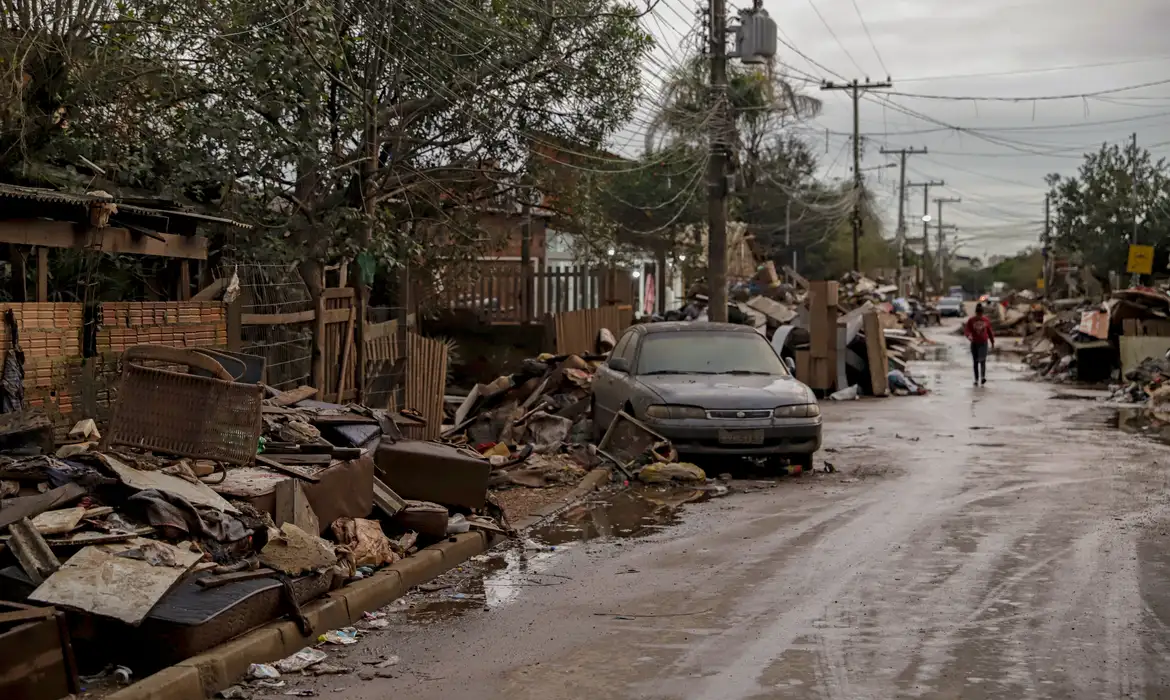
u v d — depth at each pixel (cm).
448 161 1712
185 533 651
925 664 606
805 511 1096
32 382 772
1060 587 777
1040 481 1273
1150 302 2844
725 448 1327
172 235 1007
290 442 861
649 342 1505
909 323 5031
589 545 952
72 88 1096
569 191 1898
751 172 4131
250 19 1214
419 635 678
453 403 1836
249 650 597
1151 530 980
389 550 812
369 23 1435
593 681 584
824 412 2153
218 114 1174
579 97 1795
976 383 2806
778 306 2923
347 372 1439
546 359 1855
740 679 583
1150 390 2295
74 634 556
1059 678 580
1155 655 619
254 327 1191
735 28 2286
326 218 1327
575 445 1453
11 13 1045
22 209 817
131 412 709
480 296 2347
